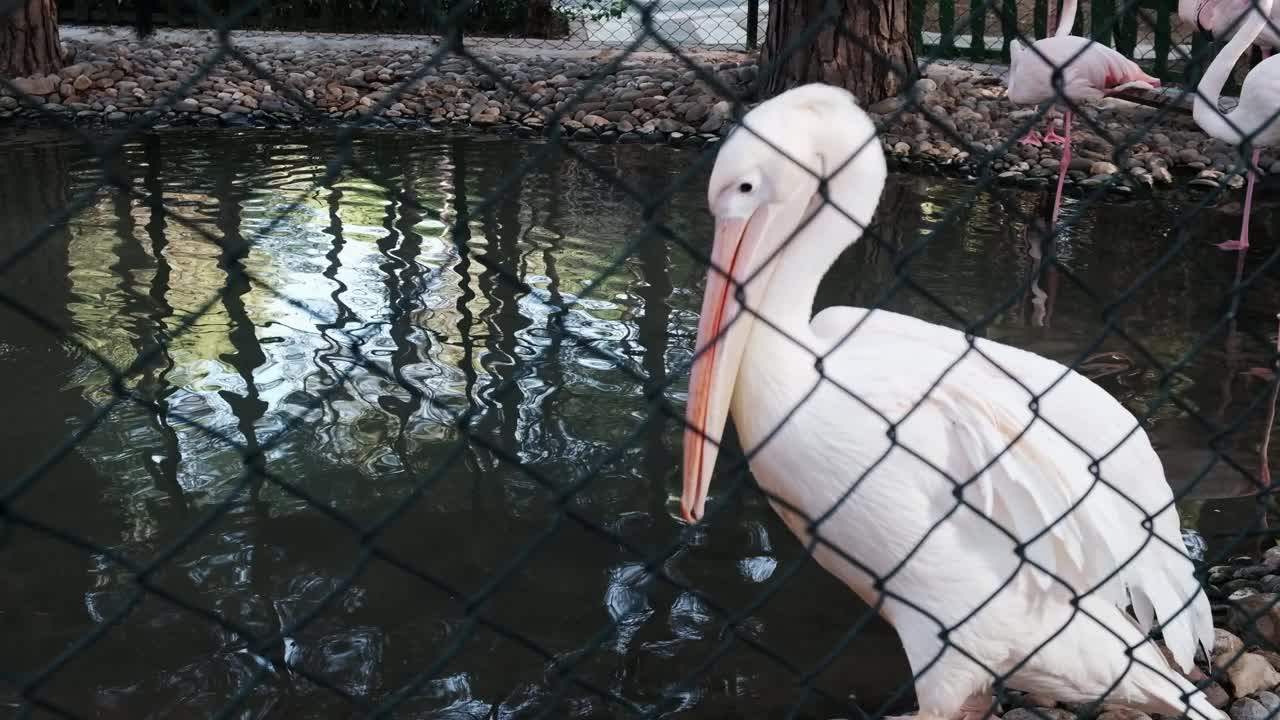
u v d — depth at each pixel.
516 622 3.08
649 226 1.20
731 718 2.75
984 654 2.51
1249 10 1.51
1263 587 3.26
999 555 2.45
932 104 9.24
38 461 3.88
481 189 7.61
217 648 2.95
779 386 2.50
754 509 3.63
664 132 9.28
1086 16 10.70
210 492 3.70
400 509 1.25
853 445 2.43
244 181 7.73
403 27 13.30
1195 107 6.54
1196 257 6.31
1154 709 2.60
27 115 9.74
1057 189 7.16
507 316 5.24
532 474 1.32
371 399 4.37
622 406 4.33
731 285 2.50
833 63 9.42
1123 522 2.51
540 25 13.32
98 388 4.45
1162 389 1.83
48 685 2.79
